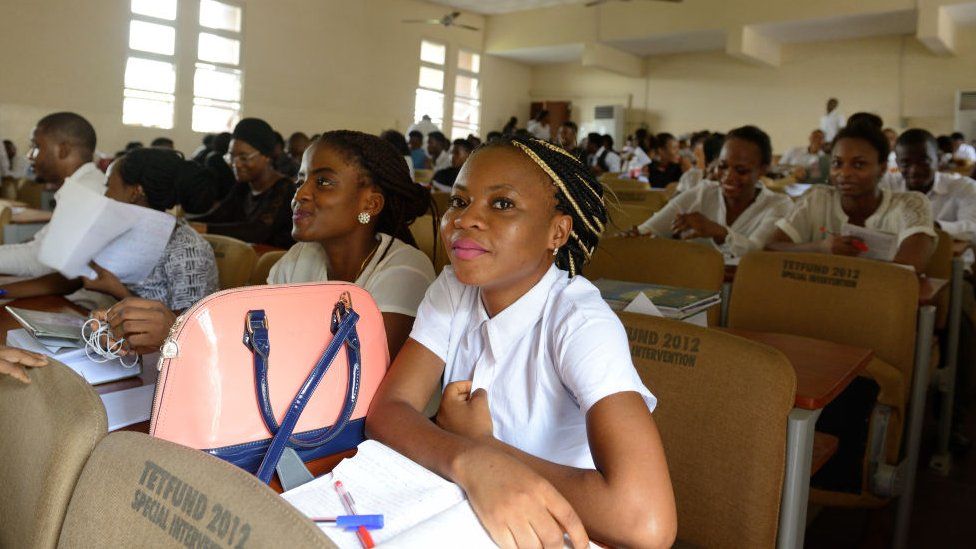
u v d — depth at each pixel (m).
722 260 2.09
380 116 13.46
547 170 0.97
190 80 11.02
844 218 2.88
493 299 1.03
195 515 0.58
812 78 12.34
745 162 3.06
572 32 13.54
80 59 9.98
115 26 10.26
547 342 0.98
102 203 1.71
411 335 1.12
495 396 1.02
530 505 0.75
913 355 1.86
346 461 0.88
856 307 1.86
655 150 9.15
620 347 0.92
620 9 12.77
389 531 0.73
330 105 12.72
